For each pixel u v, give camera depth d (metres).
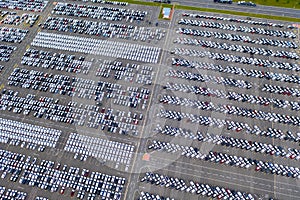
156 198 120.50
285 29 168.50
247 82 150.38
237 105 143.62
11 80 159.50
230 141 133.25
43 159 134.12
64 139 139.00
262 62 156.50
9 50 171.12
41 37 175.88
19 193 125.38
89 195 123.12
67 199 123.25
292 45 160.88
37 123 144.25
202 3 184.75
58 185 126.62
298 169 124.06
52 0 194.38
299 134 133.12
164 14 179.75
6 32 179.38
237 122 138.50
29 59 166.62
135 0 190.00
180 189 122.44
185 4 185.12
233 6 181.50
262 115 139.62
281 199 118.00
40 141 139.12
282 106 142.00
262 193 119.81
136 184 124.94
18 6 191.88
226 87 149.75
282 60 157.00
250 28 170.25
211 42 166.25
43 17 186.00
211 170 126.50
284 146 130.88
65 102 150.00
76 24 180.38
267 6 179.50
